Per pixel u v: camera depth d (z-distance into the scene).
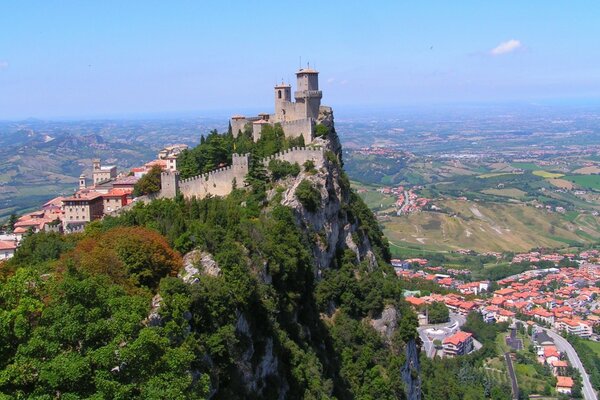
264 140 173.88
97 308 59.72
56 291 61.84
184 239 100.44
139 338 58.50
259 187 150.62
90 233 121.00
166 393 56.47
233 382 84.50
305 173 156.00
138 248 89.12
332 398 114.62
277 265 115.38
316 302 142.50
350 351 142.38
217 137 177.00
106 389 53.84
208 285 86.12
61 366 54.00
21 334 56.38
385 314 156.75
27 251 114.38
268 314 102.38
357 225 178.12
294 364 107.94
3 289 62.00
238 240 110.31
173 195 163.62
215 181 160.62
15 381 54.19
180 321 76.12
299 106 187.88
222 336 83.44
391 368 146.75
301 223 145.12
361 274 161.50
